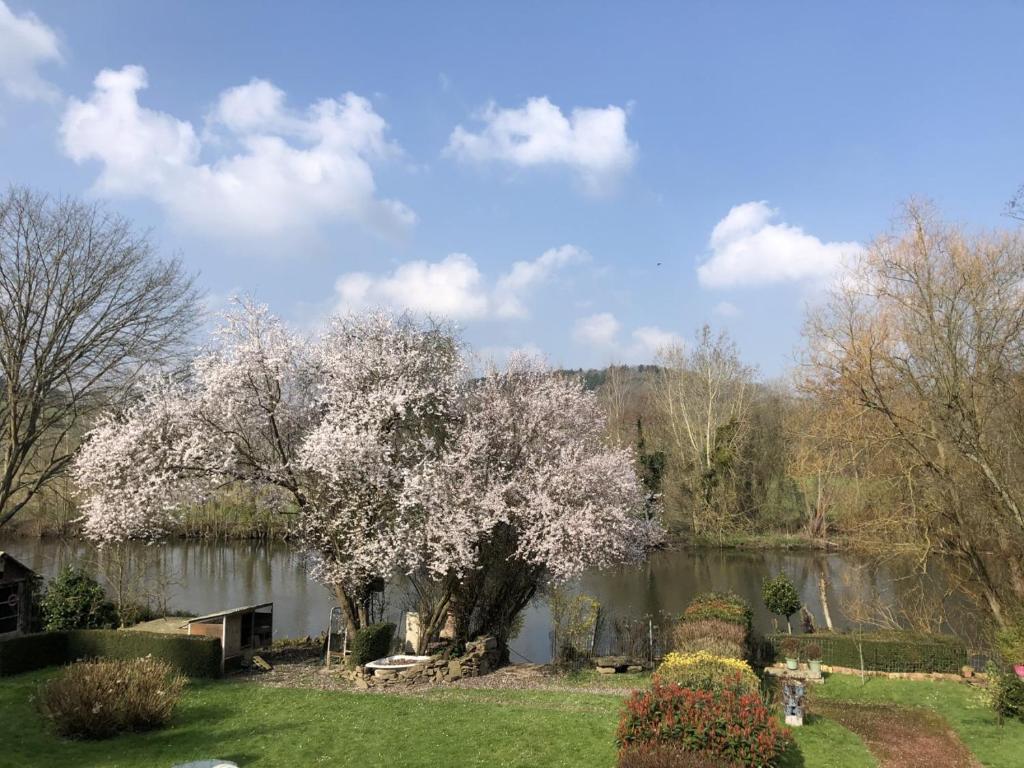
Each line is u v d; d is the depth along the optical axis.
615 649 19.56
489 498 16.53
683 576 36.44
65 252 22.97
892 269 20.86
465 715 12.15
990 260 19.84
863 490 22.14
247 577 32.16
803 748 11.42
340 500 16.70
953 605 22.02
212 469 16.33
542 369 20.52
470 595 18.97
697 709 8.34
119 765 9.62
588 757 9.91
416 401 17.86
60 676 12.27
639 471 44.38
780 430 46.62
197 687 14.06
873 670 18.19
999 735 12.73
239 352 16.92
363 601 18.17
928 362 20.61
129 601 21.11
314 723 11.60
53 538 35.22
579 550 16.61
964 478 19.97
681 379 49.62
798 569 38.31
